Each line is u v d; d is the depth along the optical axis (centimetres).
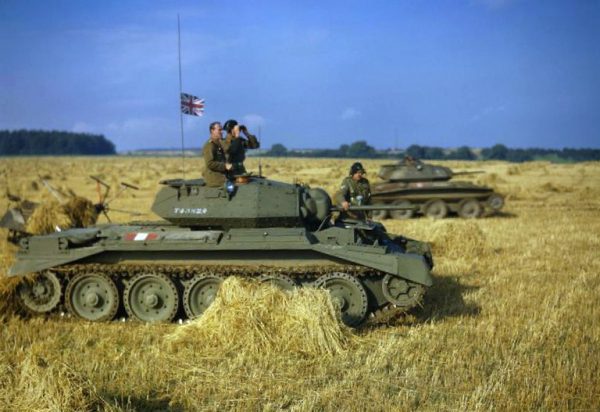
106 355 986
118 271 1211
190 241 1197
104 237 1250
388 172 2867
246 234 1204
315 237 1212
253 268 1186
